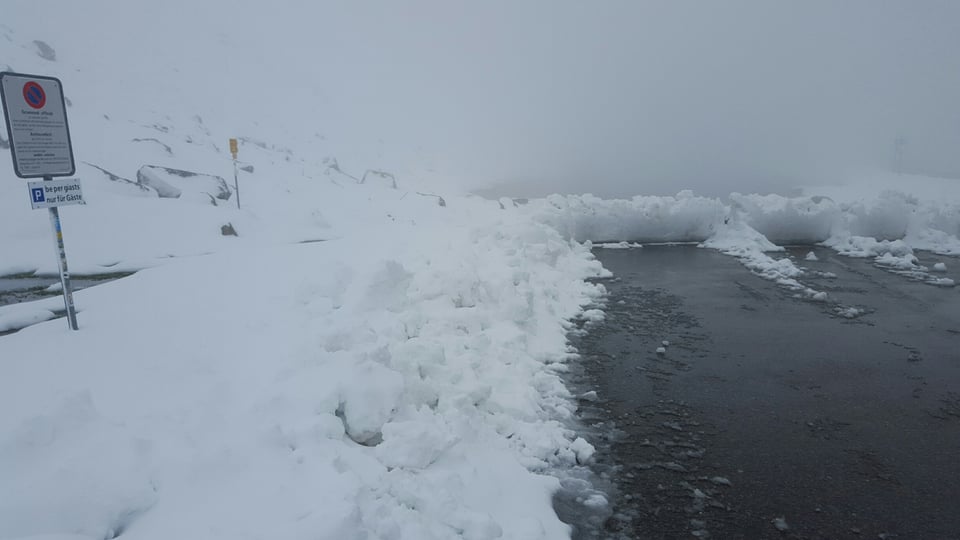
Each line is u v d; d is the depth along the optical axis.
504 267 8.10
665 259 12.15
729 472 4.05
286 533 2.43
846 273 10.70
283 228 13.14
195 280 7.18
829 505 3.67
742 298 8.92
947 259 11.95
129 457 2.82
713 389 5.49
